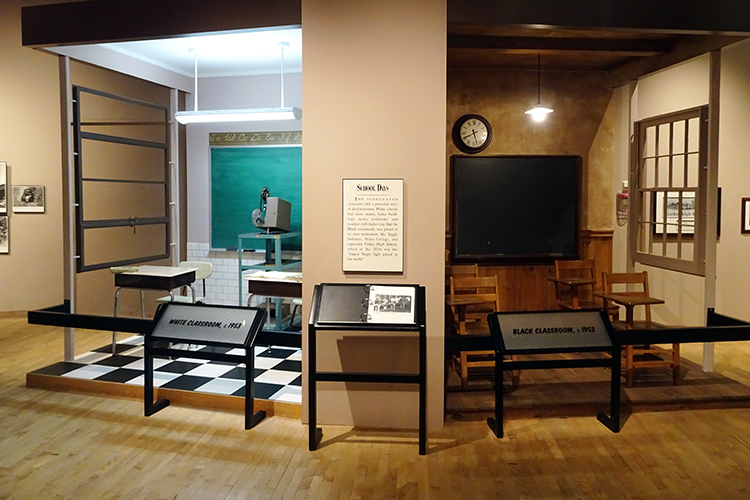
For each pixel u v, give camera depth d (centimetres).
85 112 625
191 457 337
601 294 501
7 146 720
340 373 350
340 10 369
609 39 523
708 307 481
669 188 536
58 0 650
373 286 364
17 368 512
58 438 362
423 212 375
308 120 376
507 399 414
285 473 318
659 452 345
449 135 640
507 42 522
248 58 625
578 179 645
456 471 322
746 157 601
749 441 360
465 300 460
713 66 471
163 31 423
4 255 727
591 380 460
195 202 738
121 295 693
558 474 318
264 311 395
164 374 467
